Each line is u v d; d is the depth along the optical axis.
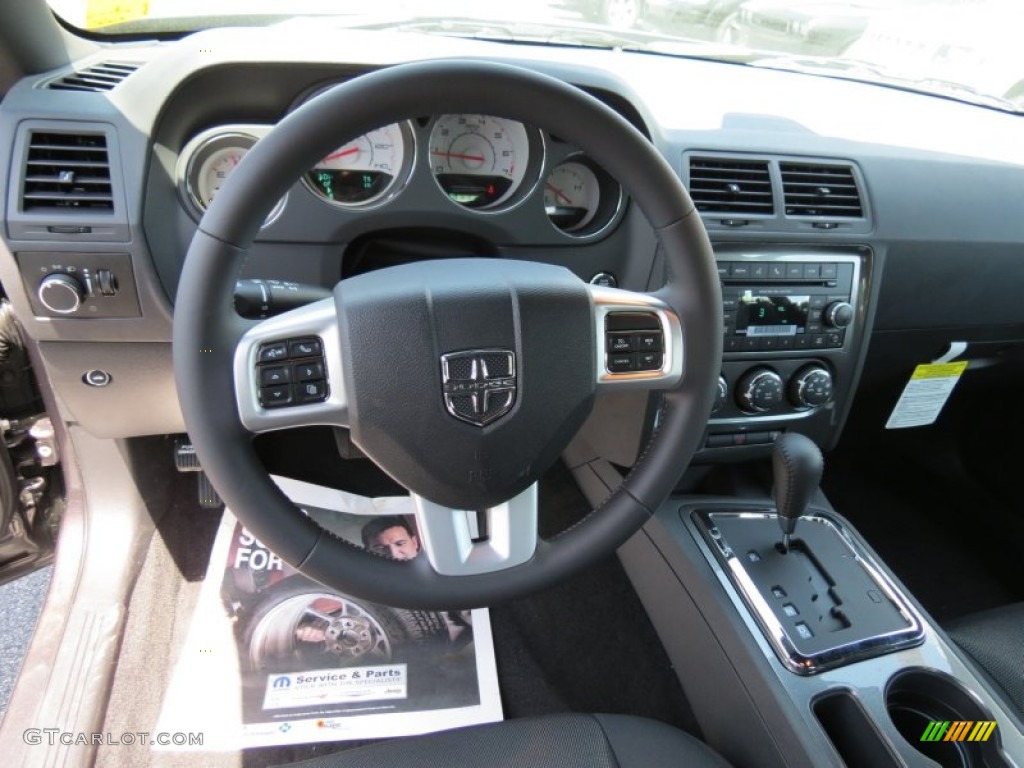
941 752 0.93
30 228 0.84
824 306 1.15
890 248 1.18
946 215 1.21
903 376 1.41
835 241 1.13
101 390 0.99
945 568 1.53
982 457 1.58
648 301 0.73
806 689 0.90
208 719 1.06
